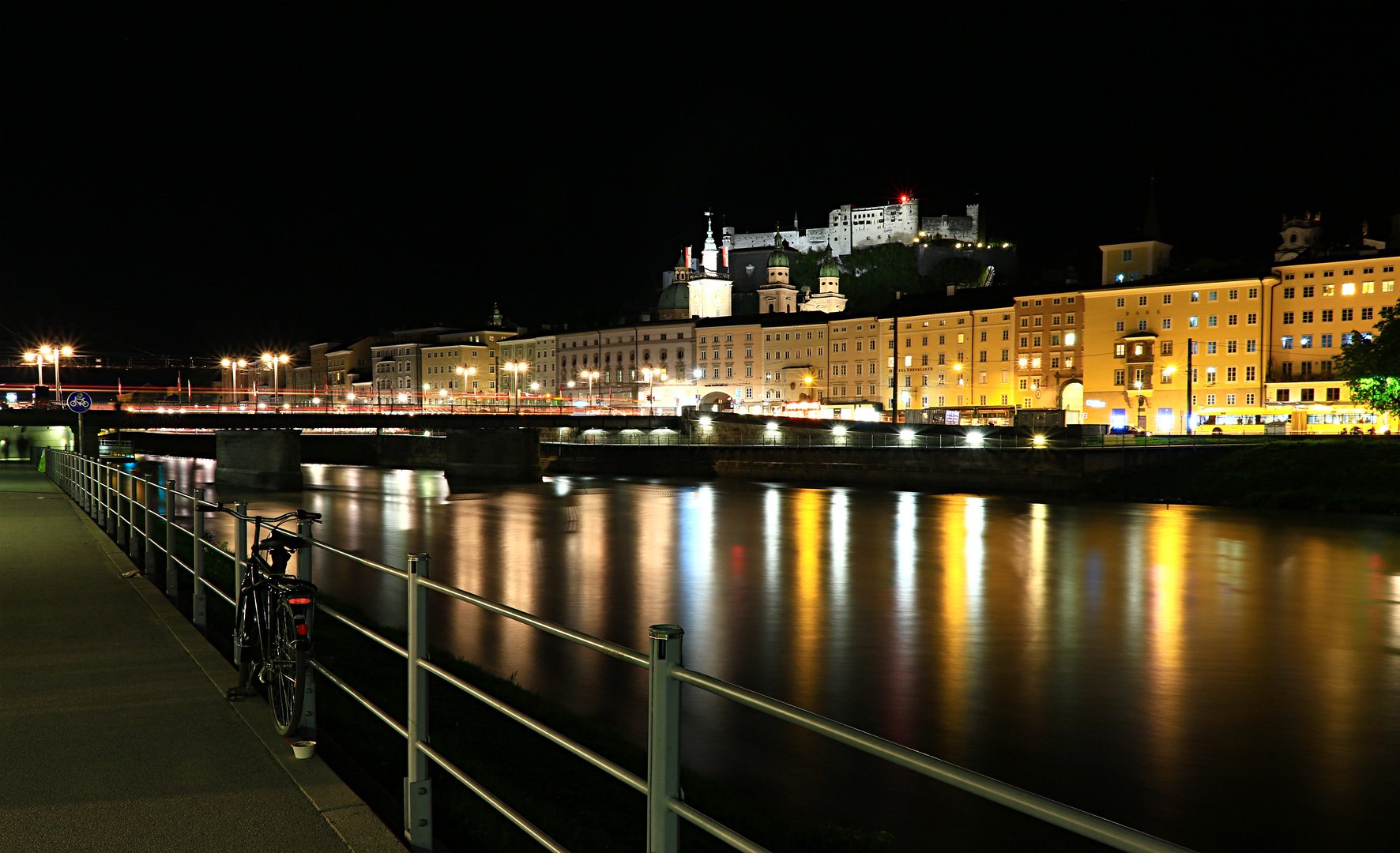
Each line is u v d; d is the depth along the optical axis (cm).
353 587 3250
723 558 4241
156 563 1850
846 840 1164
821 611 3111
